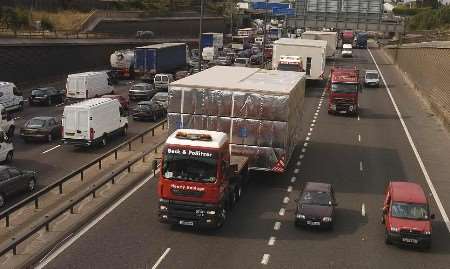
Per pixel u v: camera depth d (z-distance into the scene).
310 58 67.00
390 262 19.47
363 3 100.12
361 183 29.59
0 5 86.12
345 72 51.53
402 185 23.19
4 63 58.62
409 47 84.31
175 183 21.08
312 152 36.41
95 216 22.88
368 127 46.12
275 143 26.83
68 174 28.59
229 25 158.50
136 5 127.06
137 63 70.94
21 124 42.84
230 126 27.02
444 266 19.34
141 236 20.83
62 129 35.19
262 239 21.12
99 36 89.50
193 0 151.00
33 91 51.97
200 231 21.73
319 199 23.19
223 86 27.14
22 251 18.77
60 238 20.17
